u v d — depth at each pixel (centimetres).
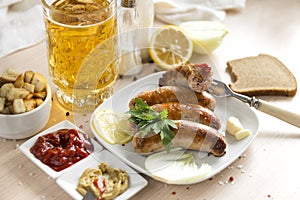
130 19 83
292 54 91
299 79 86
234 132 75
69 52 75
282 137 77
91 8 75
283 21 98
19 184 71
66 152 72
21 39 90
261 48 92
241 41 93
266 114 80
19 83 74
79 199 67
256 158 74
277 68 86
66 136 74
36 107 74
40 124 75
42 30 92
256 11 100
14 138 75
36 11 94
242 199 69
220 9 99
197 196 70
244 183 71
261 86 83
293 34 95
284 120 77
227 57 90
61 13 72
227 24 97
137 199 69
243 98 78
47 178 71
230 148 74
